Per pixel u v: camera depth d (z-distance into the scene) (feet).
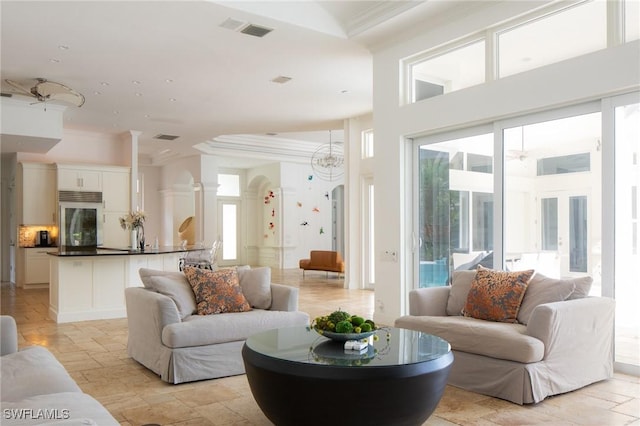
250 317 13.91
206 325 13.07
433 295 14.85
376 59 19.97
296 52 20.06
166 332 12.71
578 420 10.14
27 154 33.78
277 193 48.29
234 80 23.63
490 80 16.14
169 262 25.04
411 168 19.26
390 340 10.66
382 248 19.66
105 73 22.44
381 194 19.74
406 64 19.15
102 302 21.88
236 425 10.07
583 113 14.10
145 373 13.65
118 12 16.14
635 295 13.03
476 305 13.74
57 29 17.43
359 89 25.23
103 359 15.11
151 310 13.47
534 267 15.24
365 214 32.30
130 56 20.27
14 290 31.63
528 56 15.25
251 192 53.21
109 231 34.88
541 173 15.12
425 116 18.03
